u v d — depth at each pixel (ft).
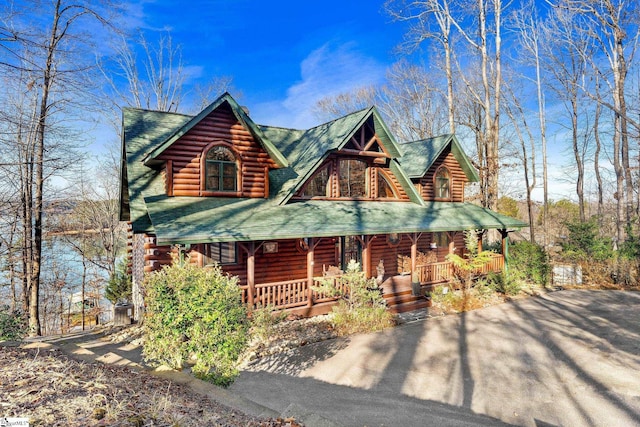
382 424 21.16
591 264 67.87
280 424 16.99
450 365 29.96
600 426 21.08
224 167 44.52
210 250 42.22
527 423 21.44
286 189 46.91
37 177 55.42
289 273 48.08
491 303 50.49
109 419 13.29
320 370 28.96
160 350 23.84
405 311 46.14
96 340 38.09
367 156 53.88
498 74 83.87
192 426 14.53
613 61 84.64
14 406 13.57
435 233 66.23
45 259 75.72
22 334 34.71
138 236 53.88
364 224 44.47
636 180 95.25
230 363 24.08
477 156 111.34
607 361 30.48
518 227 62.80
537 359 31.14
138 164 43.60
